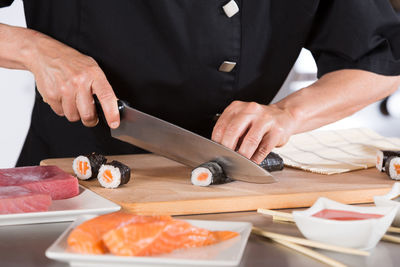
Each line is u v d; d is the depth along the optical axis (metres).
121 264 1.00
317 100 1.38
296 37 1.48
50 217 1.13
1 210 1.12
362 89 1.40
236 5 1.42
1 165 1.89
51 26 1.45
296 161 1.43
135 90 1.46
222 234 1.04
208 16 1.42
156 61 1.44
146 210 1.19
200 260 0.99
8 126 1.87
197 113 1.50
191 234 1.02
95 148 1.52
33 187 1.17
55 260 1.03
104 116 1.32
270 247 1.07
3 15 1.85
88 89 1.31
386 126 2.09
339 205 1.09
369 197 1.27
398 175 1.33
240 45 1.46
